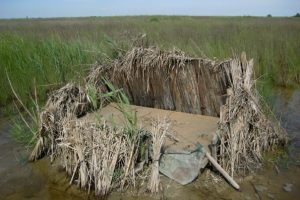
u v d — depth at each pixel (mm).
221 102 4551
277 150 4297
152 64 4805
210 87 4547
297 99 6406
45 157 4301
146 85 5031
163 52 4859
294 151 4270
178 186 3525
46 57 7250
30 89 6605
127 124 3869
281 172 3787
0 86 6469
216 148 3740
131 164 3594
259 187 3502
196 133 4133
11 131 5121
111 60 5305
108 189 3441
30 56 7180
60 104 4535
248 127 3973
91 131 3754
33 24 23953
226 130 3766
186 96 4789
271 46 8570
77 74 6477
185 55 4797
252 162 3908
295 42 9055
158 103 5090
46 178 3846
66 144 3756
